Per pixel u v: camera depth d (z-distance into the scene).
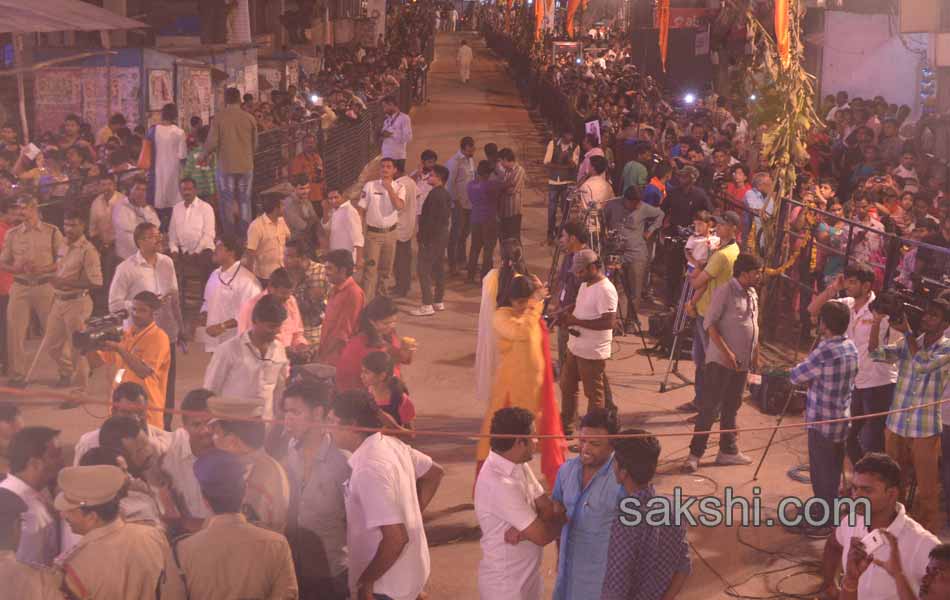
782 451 9.09
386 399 6.59
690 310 9.58
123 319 8.34
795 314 12.90
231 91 14.45
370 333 7.32
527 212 21.02
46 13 15.66
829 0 23.97
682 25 32.34
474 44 71.88
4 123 17.98
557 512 5.17
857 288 8.05
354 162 23.56
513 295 7.48
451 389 10.86
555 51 42.56
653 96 30.03
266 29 36.00
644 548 4.88
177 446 5.11
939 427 7.14
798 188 13.99
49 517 4.73
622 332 12.87
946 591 4.55
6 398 6.68
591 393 8.91
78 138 16.08
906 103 23.59
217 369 6.77
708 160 15.92
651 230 12.83
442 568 6.90
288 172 17.28
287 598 4.39
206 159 14.56
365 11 49.84
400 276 14.38
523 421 5.13
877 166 16.98
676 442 9.32
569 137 17.70
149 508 4.73
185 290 13.47
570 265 9.81
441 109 38.44
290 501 5.10
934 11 17.77
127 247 11.95
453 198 15.80
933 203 14.14
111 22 16.47
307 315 8.53
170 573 4.28
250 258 11.25
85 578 4.14
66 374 10.30
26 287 10.20
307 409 5.25
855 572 5.09
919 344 7.34
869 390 8.02
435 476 5.70
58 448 4.77
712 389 8.52
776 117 12.03
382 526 5.09
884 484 4.98
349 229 11.71
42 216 12.60
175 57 18.64
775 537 7.42
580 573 5.04
